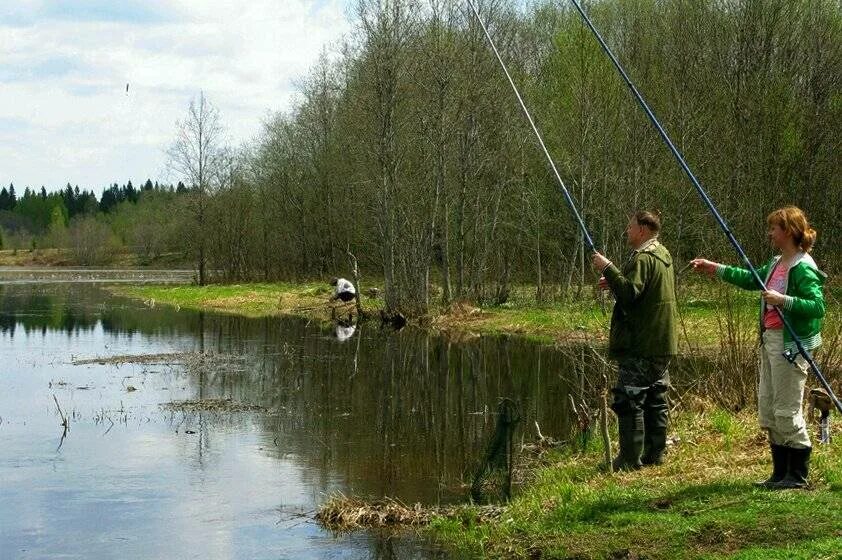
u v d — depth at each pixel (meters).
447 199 32.00
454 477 9.90
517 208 34.53
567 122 30.67
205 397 15.48
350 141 39.56
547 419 12.77
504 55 31.44
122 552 7.71
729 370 10.19
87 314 32.84
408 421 13.24
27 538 8.14
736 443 8.23
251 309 35.41
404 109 30.92
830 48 30.08
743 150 26.19
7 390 16.16
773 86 28.02
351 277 48.47
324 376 17.86
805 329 6.09
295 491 9.52
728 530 5.85
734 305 11.45
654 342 7.53
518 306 30.25
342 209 45.84
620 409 7.75
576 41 28.95
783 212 6.13
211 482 9.96
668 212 25.98
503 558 6.55
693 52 29.81
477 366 19.06
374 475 10.11
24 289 49.00
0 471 10.50
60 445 11.84
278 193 54.38
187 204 54.75
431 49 29.66
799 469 6.43
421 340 24.19
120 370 18.62
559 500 7.37
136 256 91.31
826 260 25.08
